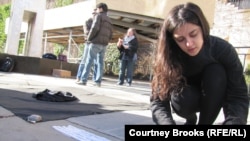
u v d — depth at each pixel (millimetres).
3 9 22031
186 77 2092
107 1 9062
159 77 1935
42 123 2814
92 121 3033
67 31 13398
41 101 3816
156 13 9031
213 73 2008
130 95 5219
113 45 16609
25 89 4707
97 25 6047
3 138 2273
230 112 1937
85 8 10586
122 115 3377
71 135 2541
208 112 2076
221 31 12383
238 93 1999
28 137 2363
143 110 3758
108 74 16688
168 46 1860
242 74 2023
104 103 4062
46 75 9203
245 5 11953
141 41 13859
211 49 1962
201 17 1716
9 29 10438
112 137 2584
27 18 10945
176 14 1719
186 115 2191
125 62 7984
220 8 12477
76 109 3508
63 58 10242
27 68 9273
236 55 2006
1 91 4230
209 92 2039
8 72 8828
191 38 1712
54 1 18156
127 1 9148
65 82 6578
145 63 14492
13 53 10414
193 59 1952
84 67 6418
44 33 14961
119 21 10742
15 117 2904
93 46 6164
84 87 5766
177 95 2072
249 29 11727
